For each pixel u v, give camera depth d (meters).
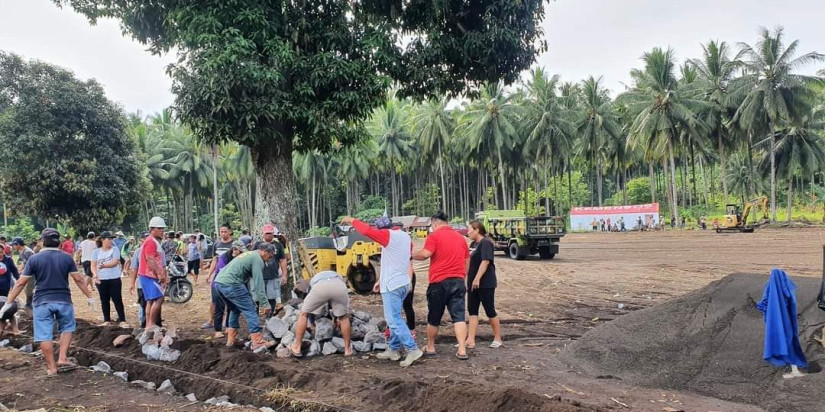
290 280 9.89
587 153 51.97
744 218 36.97
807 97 37.81
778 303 5.54
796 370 5.43
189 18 8.23
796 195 58.50
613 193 80.19
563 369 6.54
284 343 7.06
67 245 17.47
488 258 7.31
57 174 26.61
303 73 8.86
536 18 9.67
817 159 42.59
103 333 8.25
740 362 5.83
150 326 8.07
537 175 51.28
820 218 44.12
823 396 4.97
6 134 26.06
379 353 6.85
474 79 10.27
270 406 5.24
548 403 4.68
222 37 8.02
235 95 8.27
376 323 8.03
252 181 61.16
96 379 6.31
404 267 6.61
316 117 8.91
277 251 8.91
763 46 38.31
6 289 9.14
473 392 4.92
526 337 8.39
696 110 42.47
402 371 6.20
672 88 42.06
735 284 7.07
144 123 64.88
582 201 65.62
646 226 47.84
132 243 17.75
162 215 67.69
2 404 5.37
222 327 8.62
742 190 59.12
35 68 27.41
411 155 58.41
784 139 42.28
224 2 8.11
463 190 73.38
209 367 6.44
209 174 58.56
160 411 5.12
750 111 38.72
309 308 6.78
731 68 42.22
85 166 27.41
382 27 9.39
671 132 43.16
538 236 22.94
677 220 44.97
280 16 8.81
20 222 45.19
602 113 49.06
